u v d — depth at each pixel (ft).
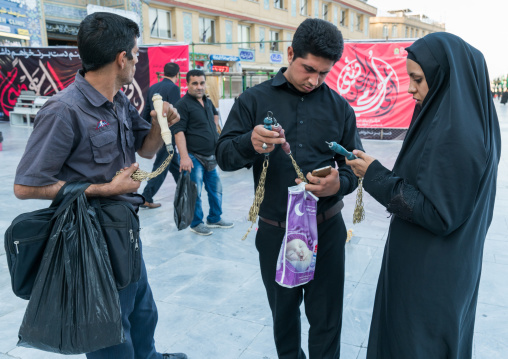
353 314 9.23
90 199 5.23
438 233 4.38
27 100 46.44
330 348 6.78
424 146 4.49
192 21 81.61
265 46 100.63
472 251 4.66
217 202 14.70
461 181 4.17
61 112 4.89
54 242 4.87
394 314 4.96
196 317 9.14
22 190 4.78
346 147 6.56
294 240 5.64
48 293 4.87
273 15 100.73
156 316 6.79
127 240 5.23
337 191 5.82
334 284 6.54
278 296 6.44
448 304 4.58
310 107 6.14
